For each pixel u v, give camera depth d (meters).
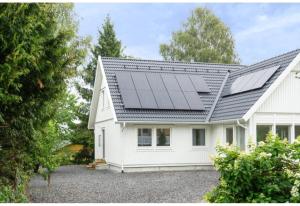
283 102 20.80
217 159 6.54
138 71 25.39
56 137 16.22
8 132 8.30
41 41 8.24
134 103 22.42
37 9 8.46
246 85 22.98
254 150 6.59
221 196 6.50
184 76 25.86
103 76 24.67
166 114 22.72
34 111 8.86
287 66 20.58
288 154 6.37
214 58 49.91
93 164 25.95
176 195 13.62
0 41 7.46
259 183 6.29
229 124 21.94
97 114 28.73
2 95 7.20
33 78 8.47
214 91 25.41
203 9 52.69
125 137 22.31
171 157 22.94
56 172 23.17
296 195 5.94
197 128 23.61
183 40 51.03
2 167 8.36
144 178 18.97
